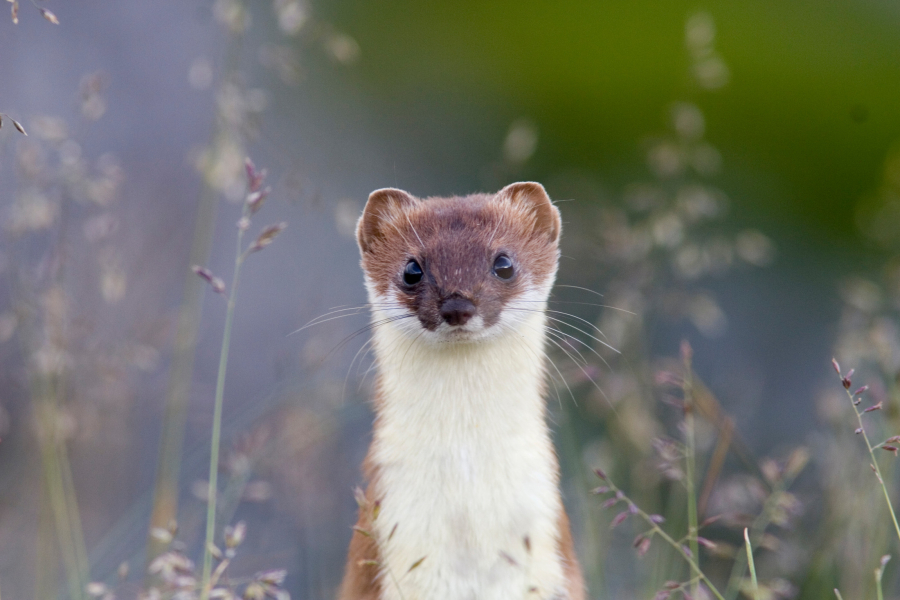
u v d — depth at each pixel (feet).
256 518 39.11
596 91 71.87
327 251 52.90
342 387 34.78
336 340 35.91
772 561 33.58
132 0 57.21
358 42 72.95
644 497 34.73
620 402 35.01
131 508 38.42
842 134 68.44
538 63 74.90
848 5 78.84
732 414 43.62
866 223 57.31
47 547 29.84
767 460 27.45
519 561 24.49
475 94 71.31
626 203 56.08
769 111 70.23
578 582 26.08
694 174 62.75
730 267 56.90
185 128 54.49
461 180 64.90
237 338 49.70
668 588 22.77
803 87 72.28
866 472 30.68
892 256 57.67
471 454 24.68
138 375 39.32
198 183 52.54
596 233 43.57
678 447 25.95
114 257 30.66
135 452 39.45
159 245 49.42
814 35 76.38
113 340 34.01
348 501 36.19
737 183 65.16
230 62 31.40
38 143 30.32
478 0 79.61
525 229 28.96
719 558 37.55
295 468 34.73
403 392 25.45
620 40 75.72
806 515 36.11
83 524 37.58
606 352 36.37
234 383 48.03
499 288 26.43
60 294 29.14
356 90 67.21
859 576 30.17
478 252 26.86
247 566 33.27
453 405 24.89
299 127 58.13
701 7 78.74
